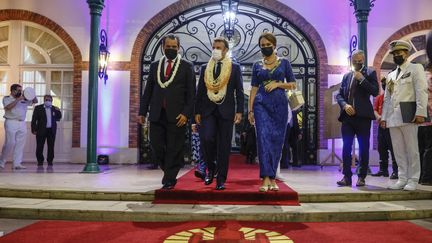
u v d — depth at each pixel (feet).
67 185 18.44
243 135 34.22
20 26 35.35
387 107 18.65
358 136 18.61
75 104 34.32
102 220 14.23
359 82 17.95
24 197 16.98
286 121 16.46
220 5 35.37
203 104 17.21
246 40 36.11
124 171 26.73
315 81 35.58
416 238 11.93
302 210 14.47
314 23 35.19
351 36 35.01
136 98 34.50
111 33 34.76
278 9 35.12
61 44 35.60
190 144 34.53
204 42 36.29
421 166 20.71
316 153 35.04
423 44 35.70
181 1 34.94
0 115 35.47
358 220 14.38
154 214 14.07
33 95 27.91
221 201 15.84
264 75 16.49
